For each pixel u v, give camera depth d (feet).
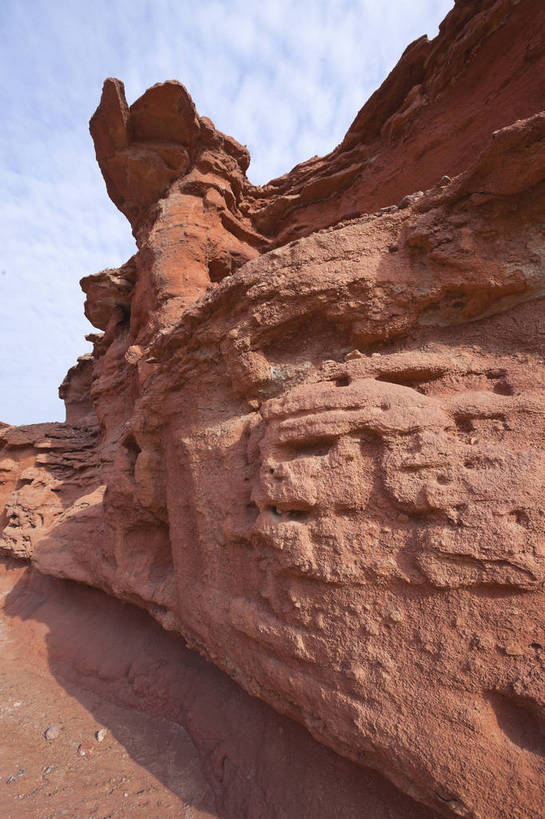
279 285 13.00
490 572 7.58
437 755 7.34
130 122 34.73
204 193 36.96
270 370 13.94
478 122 27.37
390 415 9.59
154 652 20.27
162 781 13.93
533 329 10.43
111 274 42.83
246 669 11.80
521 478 7.97
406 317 11.95
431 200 11.84
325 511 9.74
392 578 8.59
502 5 23.76
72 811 13.01
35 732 17.52
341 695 8.73
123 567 21.52
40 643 25.82
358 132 35.99
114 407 41.55
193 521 15.88
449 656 7.68
